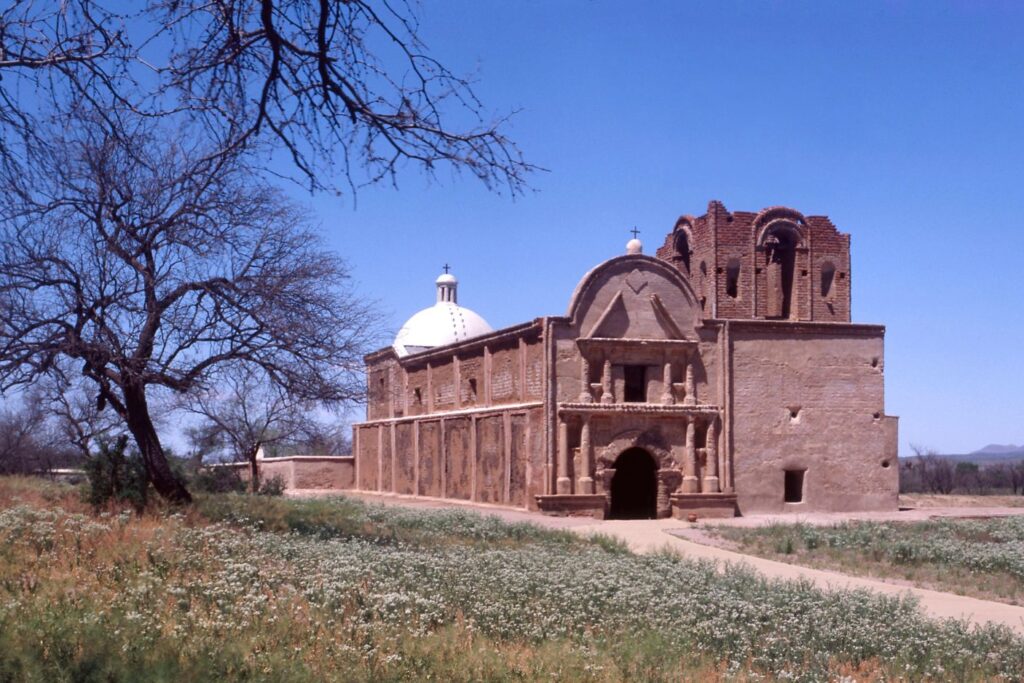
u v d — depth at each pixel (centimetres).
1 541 1736
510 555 2339
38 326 2403
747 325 4562
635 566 2314
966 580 2448
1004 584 2389
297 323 2583
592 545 2984
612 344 4325
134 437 2756
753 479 4491
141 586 1340
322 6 572
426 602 1415
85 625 1089
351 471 6719
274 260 2639
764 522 4109
